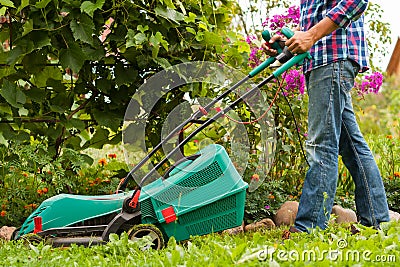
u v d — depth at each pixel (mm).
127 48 4402
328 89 3574
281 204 4871
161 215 3449
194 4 4699
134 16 4398
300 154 5266
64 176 4703
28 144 4602
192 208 3451
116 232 3408
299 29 3898
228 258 2547
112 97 4492
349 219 4855
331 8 3625
